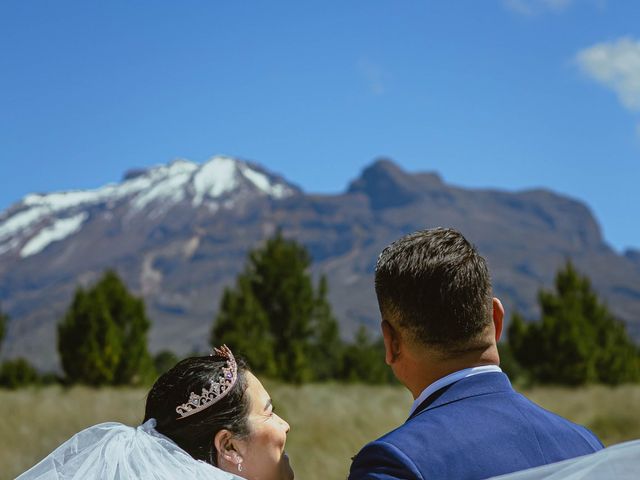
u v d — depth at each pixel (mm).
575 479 2041
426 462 2168
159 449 2521
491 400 2352
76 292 27469
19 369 39156
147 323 28141
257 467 2668
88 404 15617
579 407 16266
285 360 31234
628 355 37062
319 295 33719
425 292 2357
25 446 11586
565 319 29234
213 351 2816
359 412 15078
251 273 33188
